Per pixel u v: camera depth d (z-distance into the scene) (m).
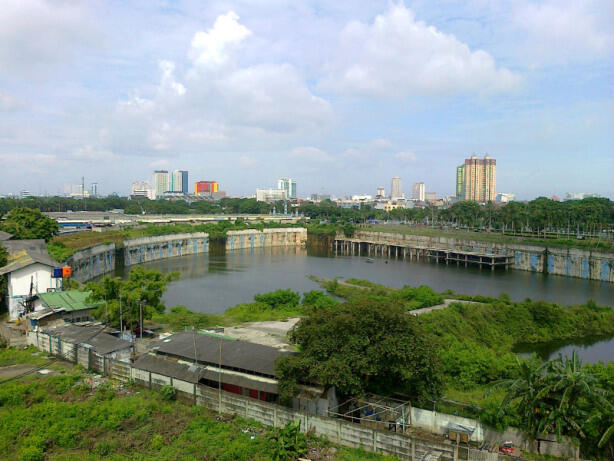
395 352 41.31
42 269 81.12
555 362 39.69
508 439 38.88
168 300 117.69
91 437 39.88
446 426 41.16
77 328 64.75
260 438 39.84
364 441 38.06
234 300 119.88
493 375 55.66
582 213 196.50
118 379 53.34
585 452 37.00
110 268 167.75
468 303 97.00
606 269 150.75
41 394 47.62
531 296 126.50
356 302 47.94
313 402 43.84
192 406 46.34
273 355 50.03
